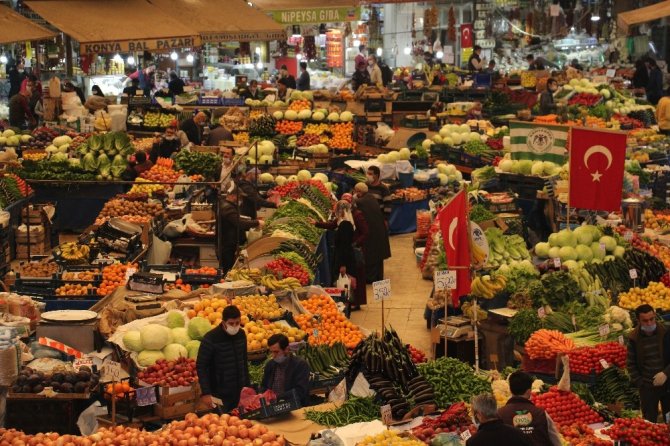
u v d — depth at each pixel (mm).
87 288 13938
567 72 36125
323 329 12914
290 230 16656
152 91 40375
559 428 10070
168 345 11508
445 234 12375
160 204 19078
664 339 11250
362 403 10281
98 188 21547
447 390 10438
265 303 13000
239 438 9148
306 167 23969
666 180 21000
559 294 13359
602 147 14484
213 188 18516
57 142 24984
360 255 16797
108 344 12195
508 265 14570
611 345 11961
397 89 36062
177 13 28750
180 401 10609
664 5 37469
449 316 14047
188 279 14391
